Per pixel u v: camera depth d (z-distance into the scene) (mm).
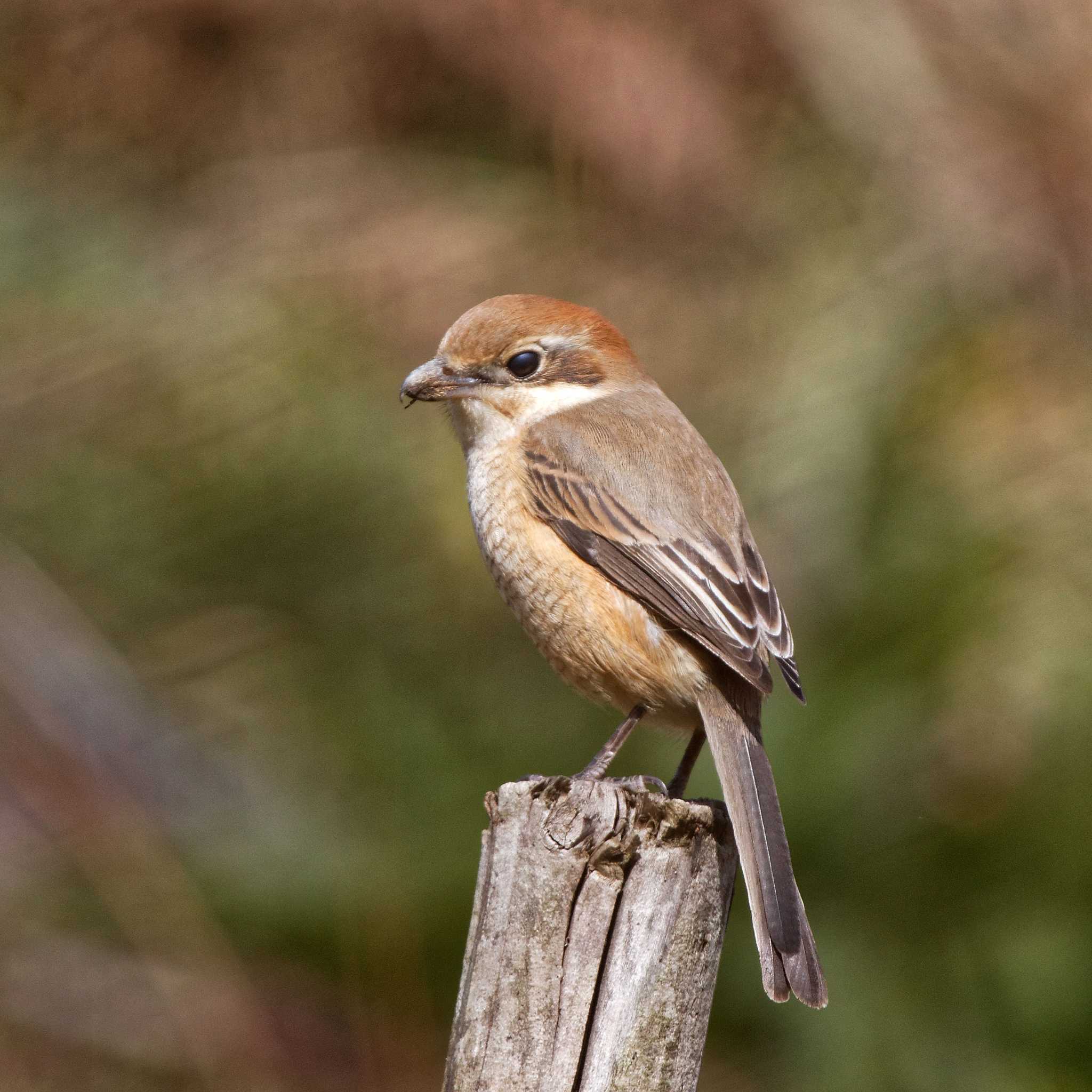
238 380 11766
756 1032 9625
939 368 11133
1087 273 12234
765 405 11461
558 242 12812
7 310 11961
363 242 12594
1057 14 12797
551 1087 5656
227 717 11492
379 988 10094
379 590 11688
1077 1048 9445
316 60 13477
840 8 12898
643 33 12992
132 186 13422
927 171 12648
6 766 11164
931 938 9672
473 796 10477
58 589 11562
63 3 13500
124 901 10938
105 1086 10711
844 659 10039
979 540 10070
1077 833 9641
